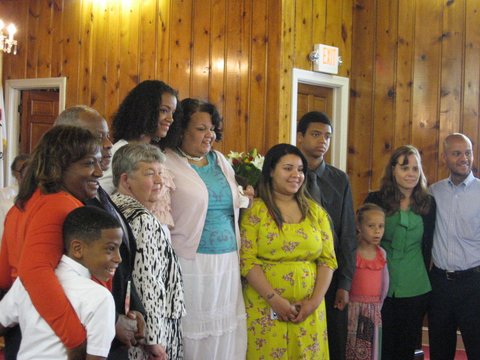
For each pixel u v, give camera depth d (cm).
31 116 702
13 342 199
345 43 587
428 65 555
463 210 366
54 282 181
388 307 361
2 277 205
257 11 552
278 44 538
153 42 612
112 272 193
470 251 364
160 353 231
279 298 296
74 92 665
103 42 646
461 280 363
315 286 308
